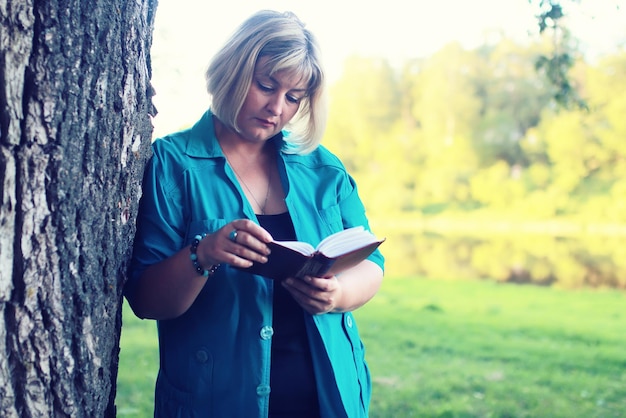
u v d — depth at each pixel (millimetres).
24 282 1390
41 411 1431
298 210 1804
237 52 1699
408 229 25453
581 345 7961
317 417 1735
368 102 32281
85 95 1475
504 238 21547
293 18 1772
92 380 1533
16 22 1335
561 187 25312
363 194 30969
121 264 1639
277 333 1717
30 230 1391
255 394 1636
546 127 26359
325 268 1542
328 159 1960
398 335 8266
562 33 4734
